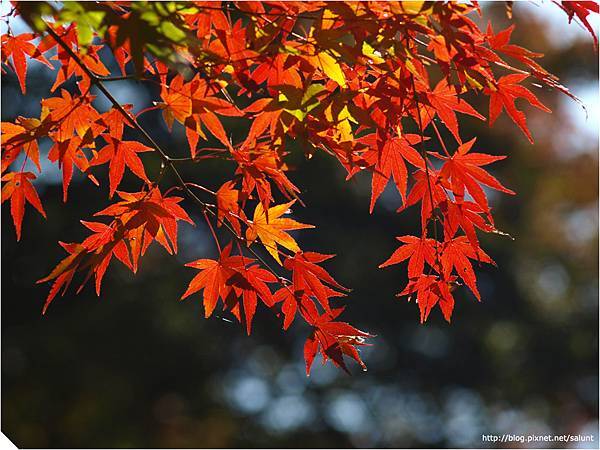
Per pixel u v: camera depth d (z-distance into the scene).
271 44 2.00
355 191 14.05
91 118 2.31
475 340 15.73
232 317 14.25
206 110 2.16
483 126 15.03
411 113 2.26
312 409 15.70
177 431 14.16
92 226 2.34
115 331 13.29
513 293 15.99
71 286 13.38
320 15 2.02
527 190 16.28
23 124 2.31
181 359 13.92
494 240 15.76
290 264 2.37
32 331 13.37
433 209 2.29
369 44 1.98
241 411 15.21
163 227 2.40
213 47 2.07
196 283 2.39
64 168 2.37
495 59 2.10
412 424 16.28
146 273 13.55
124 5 1.99
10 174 2.44
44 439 13.23
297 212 14.24
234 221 2.37
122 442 13.55
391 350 15.58
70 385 13.32
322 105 2.05
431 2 1.95
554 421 16.62
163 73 2.15
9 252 13.31
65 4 1.76
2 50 2.42
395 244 14.70
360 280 14.52
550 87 2.18
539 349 16.36
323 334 2.37
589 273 17.05
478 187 2.28
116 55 2.31
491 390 16.14
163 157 2.34
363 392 15.95
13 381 13.23
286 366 15.55
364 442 15.91
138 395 13.87
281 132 2.14
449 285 2.38
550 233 16.62
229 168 13.12
